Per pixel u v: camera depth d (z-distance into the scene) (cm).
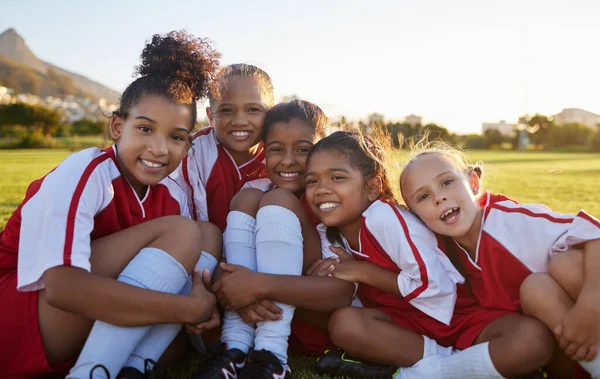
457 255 245
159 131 218
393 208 236
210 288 221
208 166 304
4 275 201
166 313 188
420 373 207
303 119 284
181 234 202
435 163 236
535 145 6247
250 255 234
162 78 223
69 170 199
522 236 222
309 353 244
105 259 198
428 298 221
